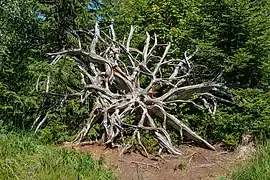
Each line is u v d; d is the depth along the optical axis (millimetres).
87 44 11375
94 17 11695
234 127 8430
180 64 9852
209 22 9586
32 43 10445
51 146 7738
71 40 11258
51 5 10992
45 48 10773
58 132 8602
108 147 8258
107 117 8508
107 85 9055
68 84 9680
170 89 9320
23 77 9641
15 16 8828
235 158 7777
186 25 10867
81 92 9117
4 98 9273
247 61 8859
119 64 9805
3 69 9352
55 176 6371
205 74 9914
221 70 9578
